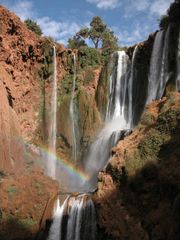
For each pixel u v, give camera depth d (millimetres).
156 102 26625
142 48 38938
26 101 40312
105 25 62281
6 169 32938
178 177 19469
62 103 42625
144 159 22547
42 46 42656
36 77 42375
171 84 31953
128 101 39688
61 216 26406
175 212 17797
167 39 34531
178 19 35031
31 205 28562
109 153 34688
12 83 38469
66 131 41406
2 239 26703
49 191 29984
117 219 21906
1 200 28500
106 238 22391
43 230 26797
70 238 25266
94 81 44562
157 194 20750
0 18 38219
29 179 31375
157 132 23094
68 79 44125
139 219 20984
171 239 17578
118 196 22547
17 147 35281
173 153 21125
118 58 42469
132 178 22047
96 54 46500
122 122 39125
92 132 40344
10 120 35344
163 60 34688
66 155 40781
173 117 22781
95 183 35875
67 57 44781
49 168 39469
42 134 40656
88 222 24406
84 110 41500
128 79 40406
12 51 39156
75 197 26578
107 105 41875
